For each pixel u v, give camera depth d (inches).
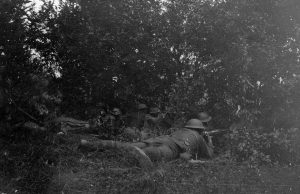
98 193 227.9
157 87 502.0
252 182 263.0
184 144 326.0
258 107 386.9
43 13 512.7
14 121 345.1
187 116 447.2
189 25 462.0
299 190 254.7
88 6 515.5
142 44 499.2
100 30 502.9
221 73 428.5
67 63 524.1
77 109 519.5
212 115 438.9
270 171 297.6
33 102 359.6
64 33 517.0
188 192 238.2
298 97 367.9
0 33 378.6
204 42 456.8
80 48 503.8
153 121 448.1
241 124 374.3
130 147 289.7
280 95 371.2
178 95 454.9
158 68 500.4
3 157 279.6
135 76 508.1
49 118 377.7
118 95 504.4
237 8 422.6
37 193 230.8
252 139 348.5
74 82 527.2
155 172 259.3
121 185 237.8
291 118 366.0
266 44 390.0
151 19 498.0
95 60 503.5
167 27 491.8
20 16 400.8
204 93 450.3
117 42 498.6
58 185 237.1
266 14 410.9
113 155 291.7
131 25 501.0
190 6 488.1
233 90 414.3
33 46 509.0
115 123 436.8
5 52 376.5
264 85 383.6
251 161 316.2
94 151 298.4
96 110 498.3
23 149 302.0
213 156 346.6
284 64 381.7
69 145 330.0
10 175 250.7
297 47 385.4
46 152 293.6
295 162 348.8
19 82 362.9
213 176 265.9
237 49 402.0
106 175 254.1
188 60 479.2
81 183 240.4
